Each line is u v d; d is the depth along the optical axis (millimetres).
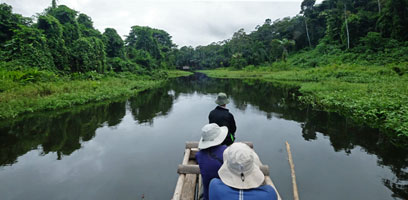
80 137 4910
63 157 3854
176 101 10320
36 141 4648
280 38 58000
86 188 2869
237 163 1411
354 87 10773
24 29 14039
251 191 1399
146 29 44344
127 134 5141
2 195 2719
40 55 14055
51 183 3006
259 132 5105
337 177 3023
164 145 4418
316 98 9562
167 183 2977
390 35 30938
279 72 33969
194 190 2375
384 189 2727
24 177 3172
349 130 5055
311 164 3418
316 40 50000
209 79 29953
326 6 49625
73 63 17328
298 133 4961
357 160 3520
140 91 14828
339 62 27734
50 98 8359
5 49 14109
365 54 28422
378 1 37281
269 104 8812
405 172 3123
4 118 6461
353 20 34625
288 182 2914
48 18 16062
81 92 10094
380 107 6230
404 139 4375
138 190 2812
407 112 5316
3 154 3984
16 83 9758
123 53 28953
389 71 16844
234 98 10641
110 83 14328
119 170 3359
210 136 1973
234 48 72688
